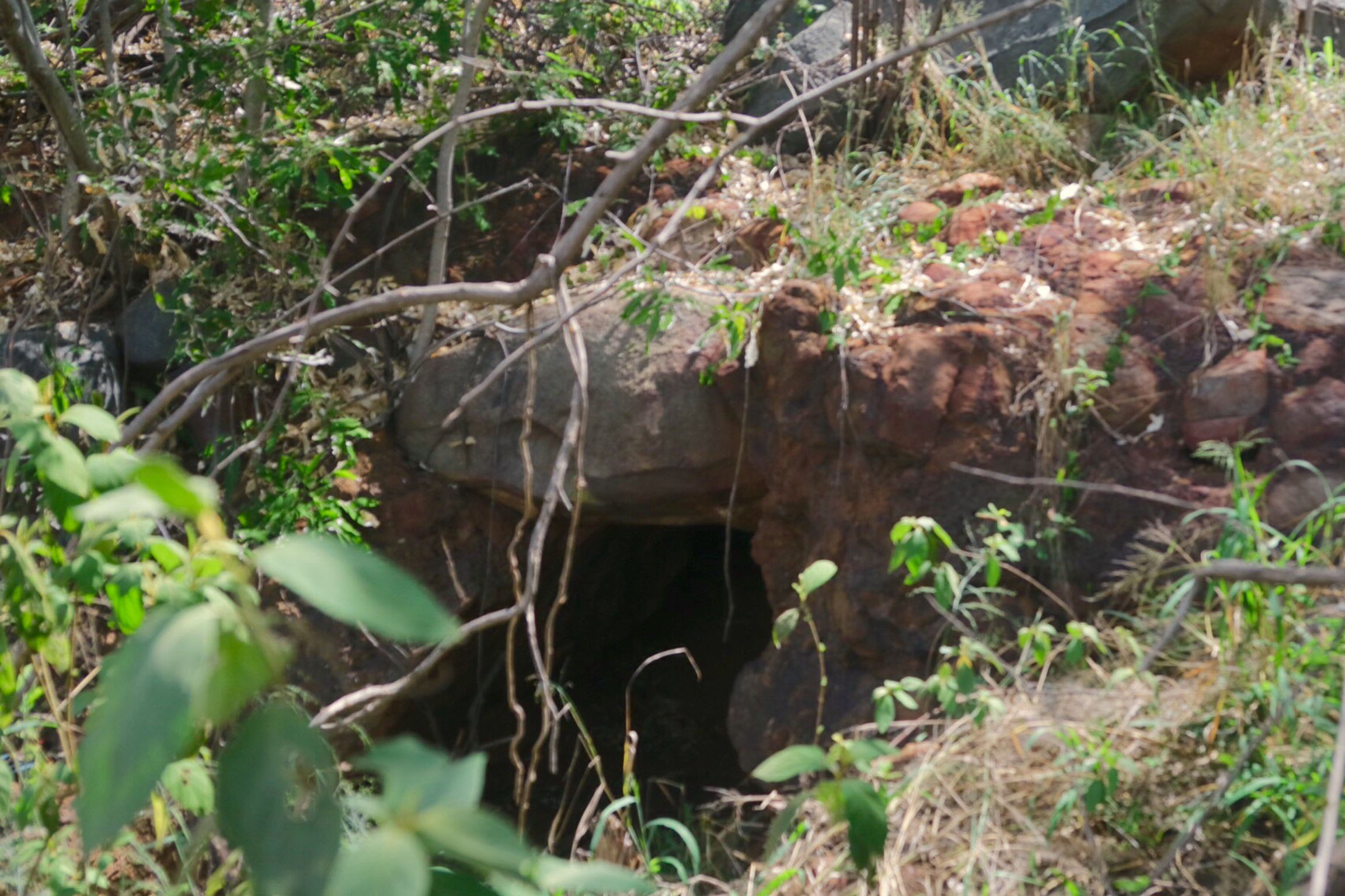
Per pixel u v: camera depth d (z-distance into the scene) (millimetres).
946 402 3842
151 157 4883
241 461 4945
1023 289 4094
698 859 2980
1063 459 3746
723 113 2684
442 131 2936
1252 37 5398
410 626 507
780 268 4586
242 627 554
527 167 5734
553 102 2783
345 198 4711
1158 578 3531
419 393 5039
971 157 5078
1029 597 3688
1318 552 2961
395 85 5055
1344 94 4629
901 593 3828
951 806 2924
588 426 4613
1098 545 3688
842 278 3986
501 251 5520
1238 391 3648
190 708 504
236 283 5176
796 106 2691
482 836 565
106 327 5211
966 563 3734
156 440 2484
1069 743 2730
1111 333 3896
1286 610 2879
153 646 519
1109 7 5473
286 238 4910
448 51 4840
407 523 4965
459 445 4941
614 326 4660
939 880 2721
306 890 560
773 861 2916
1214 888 2541
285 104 5055
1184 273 3980
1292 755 2627
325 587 500
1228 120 4562
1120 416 3789
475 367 4961
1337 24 5664
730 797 3547
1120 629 3223
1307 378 3625
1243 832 2514
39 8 5398
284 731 583
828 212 4680
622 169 2660
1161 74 5184
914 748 3123
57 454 1166
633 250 5121
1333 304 3740
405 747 606
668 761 5617
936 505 3840
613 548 5891
